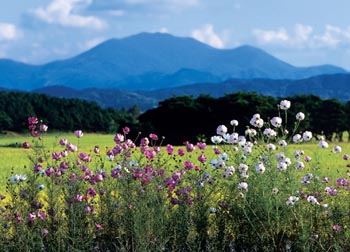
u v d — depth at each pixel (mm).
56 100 149500
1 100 141125
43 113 144625
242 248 8898
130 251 8641
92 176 9242
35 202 8625
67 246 8383
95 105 155000
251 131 10258
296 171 9562
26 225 8359
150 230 8125
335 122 97750
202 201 9203
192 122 83375
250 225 9039
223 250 8656
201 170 9586
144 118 86625
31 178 8828
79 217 8555
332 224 9008
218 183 9625
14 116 139125
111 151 9500
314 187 9602
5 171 22922
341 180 9922
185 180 9555
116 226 8977
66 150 9391
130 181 8852
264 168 8742
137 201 8586
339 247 8273
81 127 148875
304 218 8883
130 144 9586
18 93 145750
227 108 82938
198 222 9094
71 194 8711
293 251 8617
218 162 9383
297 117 9883
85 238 8445
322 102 99750
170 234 8773
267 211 8695
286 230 8930
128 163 9211
